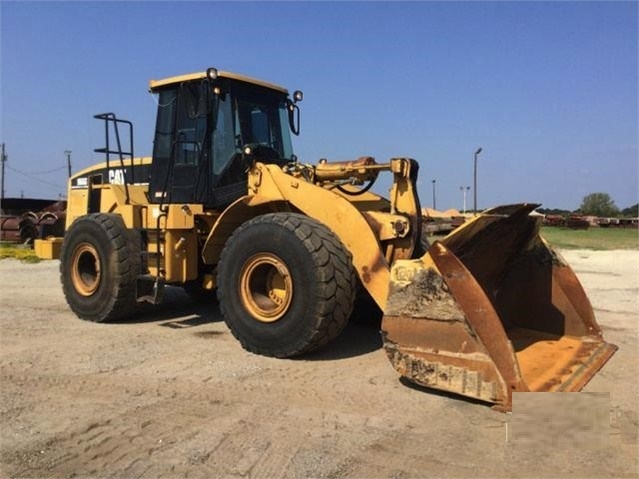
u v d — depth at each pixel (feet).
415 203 17.98
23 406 14.28
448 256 13.88
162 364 17.81
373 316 22.66
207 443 12.17
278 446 12.03
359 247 17.70
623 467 11.30
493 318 13.24
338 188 20.74
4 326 23.53
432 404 14.28
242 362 17.92
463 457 11.62
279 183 19.86
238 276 18.84
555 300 17.80
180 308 27.55
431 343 13.92
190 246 23.03
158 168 24.84
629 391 15.46
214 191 22.76
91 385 15.84
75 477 10.81
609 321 24.72
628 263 51.31
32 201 81.15
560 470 11.16
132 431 12.78
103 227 23.89
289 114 25.34
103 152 25.12
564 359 15.64
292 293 17.66
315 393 15.10
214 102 22.77
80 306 24.73
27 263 50.42
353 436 12.51
